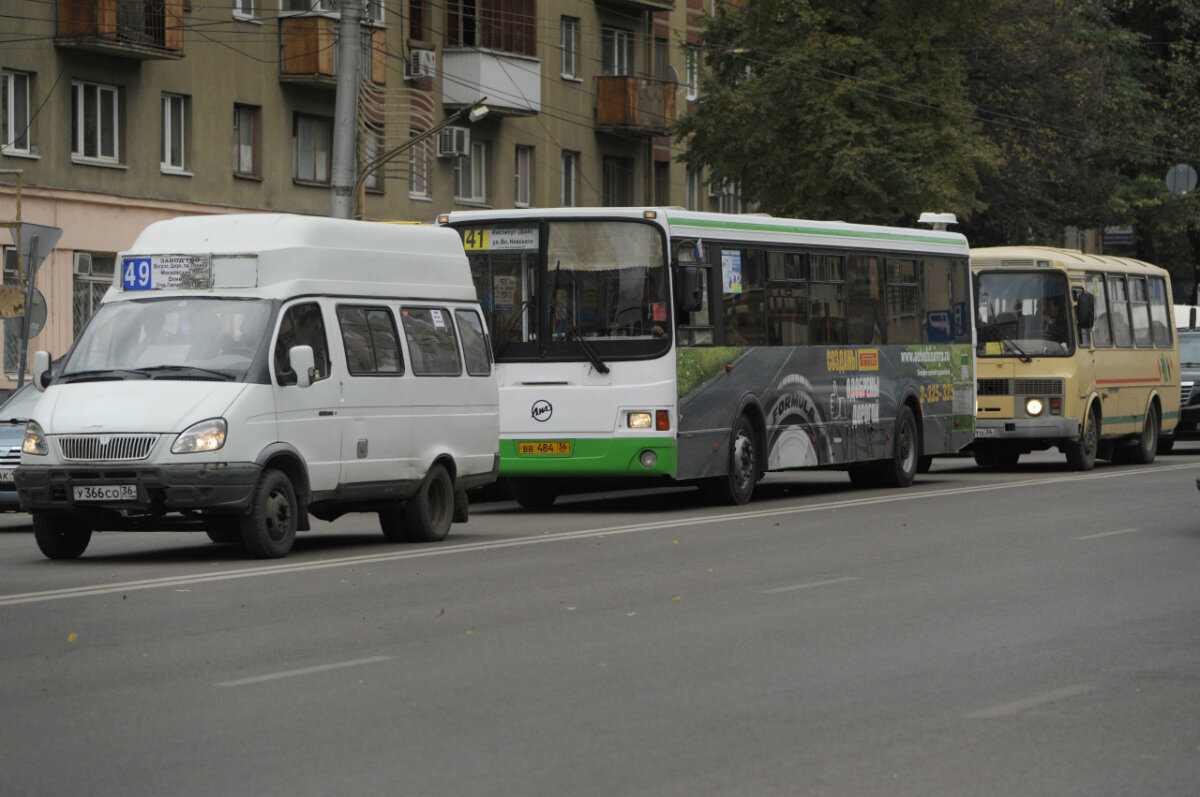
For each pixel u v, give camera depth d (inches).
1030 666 509.7
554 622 593.0
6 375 1694.1
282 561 780.0
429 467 877.8
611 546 855.1
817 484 1385.3
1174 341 1727.4
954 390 1401.3
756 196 2332.7
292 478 800.9
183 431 757.3
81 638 555.2
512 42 2332.7
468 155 2267.5
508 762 383.2
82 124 1769.2
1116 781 371.6
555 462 1067.3
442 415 888.9
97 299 1798.7
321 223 831.1
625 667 504.4
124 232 1809.8
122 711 438.9
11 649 533.6
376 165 1595.7
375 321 852.0
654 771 375.6
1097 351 1514.5
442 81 2266.2
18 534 991.0
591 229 1069.8
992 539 887.1
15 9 1683.1
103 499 759.1
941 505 1112.8
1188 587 693.3
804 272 1202.0
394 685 474.9
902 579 717.9
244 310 797.9
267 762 382.9
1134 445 1624.0
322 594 663.8
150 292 816.9
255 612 614.2
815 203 2262.6
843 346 1244.5
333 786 361.4
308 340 810.8
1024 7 2726.4
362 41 2033.7
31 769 376.8
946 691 470.0
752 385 1139.9
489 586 690.8
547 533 929.5
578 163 2536.9
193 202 1887.3
